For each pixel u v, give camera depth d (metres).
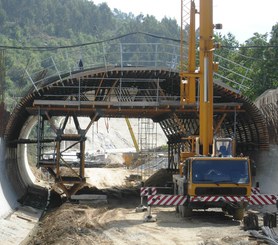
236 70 60.94
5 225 22.06
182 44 26.33
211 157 21.91
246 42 66.44
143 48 122.19
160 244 16.72
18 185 34.03
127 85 36.22
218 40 74.19
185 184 22.16
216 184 21.59
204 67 22.72
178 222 21.64
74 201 31.36
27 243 20.08
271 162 30.81
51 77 34.97
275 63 56.53
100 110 31.95
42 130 33.78
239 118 34.19
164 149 83.00
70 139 32.31
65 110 32.00
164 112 33.09
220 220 22.14
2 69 31.09
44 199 34.22
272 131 31.11
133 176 52.12
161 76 33.53
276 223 18.94
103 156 84.31
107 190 40.88
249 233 17.92
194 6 25.64
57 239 18.55
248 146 34.69
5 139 31.22
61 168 58.69
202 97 23.28
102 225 21.45
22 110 32.88
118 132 133.12
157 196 22.09
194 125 38.12
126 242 17.31
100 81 33.97
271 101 32.16
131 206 30.05
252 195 21.83
